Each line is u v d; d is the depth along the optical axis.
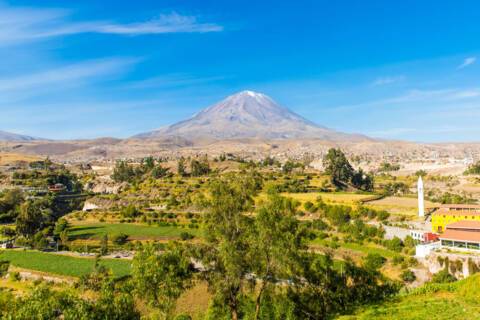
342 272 68.88
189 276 52.25
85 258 114.81
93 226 160.50
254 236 49.44
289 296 58.97
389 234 122.62
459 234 100.56
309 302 60.41
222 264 49.97
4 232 154.12
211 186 51.97
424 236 112.00
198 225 151.75
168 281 48.44
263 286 52.94
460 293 54.94
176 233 144.38
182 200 183.12
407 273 91.00
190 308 72.56
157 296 49.00
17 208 186.50
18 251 125.19
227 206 49.97
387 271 96.50
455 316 45.03
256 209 51.91
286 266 50.88
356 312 55.03
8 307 43.72
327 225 136.50
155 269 48.50
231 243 48.38
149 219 163.62
